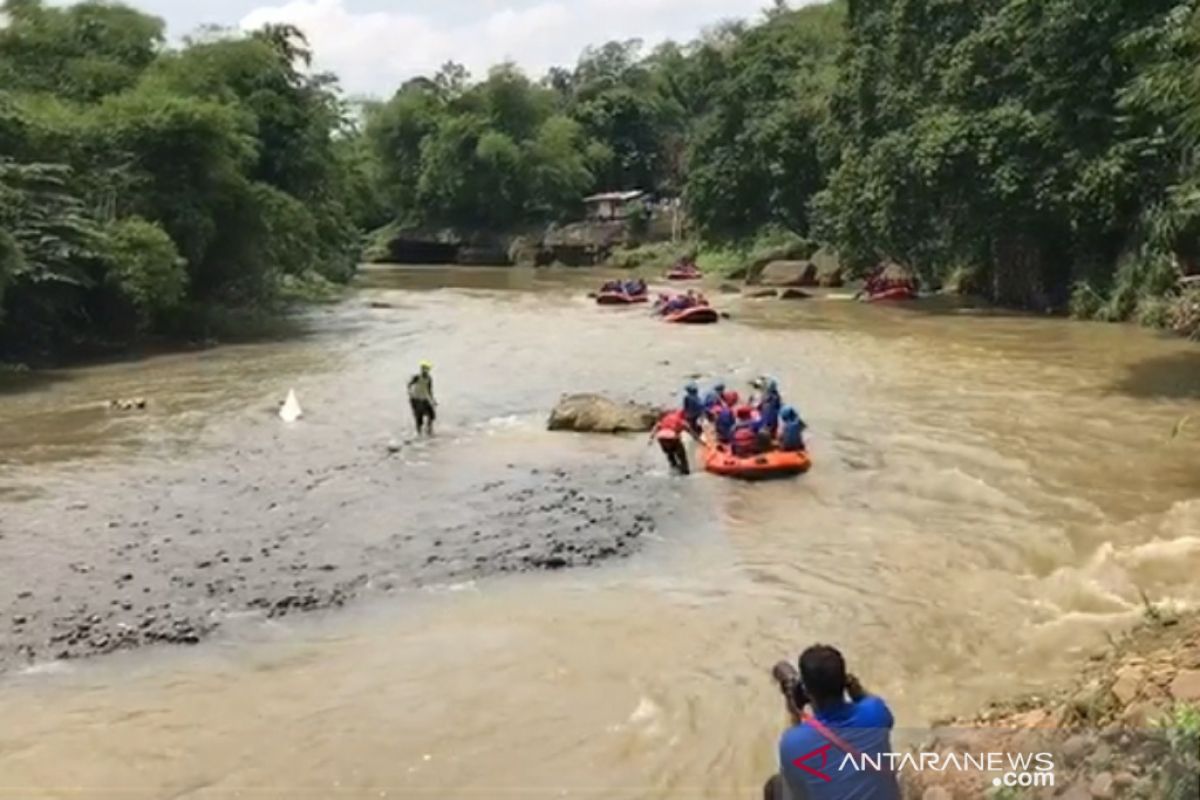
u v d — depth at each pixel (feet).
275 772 27.12
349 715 30.01
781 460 55.06
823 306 143.74
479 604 38.29
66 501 52.80
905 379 82.23
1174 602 35.63
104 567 42.52
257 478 56.75
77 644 35.04
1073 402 71.26
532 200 296.10
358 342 113.19
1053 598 37.22
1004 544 43.16
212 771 27.25
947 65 136.87
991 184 117.80
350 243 204.95
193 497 53.11
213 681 32.35
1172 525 44.55
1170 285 105.70
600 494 52.29
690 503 50.47
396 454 61.72
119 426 71.36
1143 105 79.41
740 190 225.76
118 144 115.85
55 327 104.22
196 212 118.21
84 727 29.58
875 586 39.09
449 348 107.45
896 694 30.19
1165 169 103.60
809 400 74.49
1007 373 83.56
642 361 95.66
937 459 57.00
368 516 49.19
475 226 298.35
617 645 34.42
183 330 117.91
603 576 40.96
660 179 318.04
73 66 136.15
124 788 26.53
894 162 131.13
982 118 119.55
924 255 146.10
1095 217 112.06
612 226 276.62
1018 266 131.44
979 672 31.48
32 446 65.67
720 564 41.98
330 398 80.43
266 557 43.55
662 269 237.45
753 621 36.14
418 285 204.74
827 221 182.80
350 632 35.94
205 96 137.90
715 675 32.07
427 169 300.61
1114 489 50.44
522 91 312.71
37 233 99.09
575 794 25.79
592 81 355.97
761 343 105.81
